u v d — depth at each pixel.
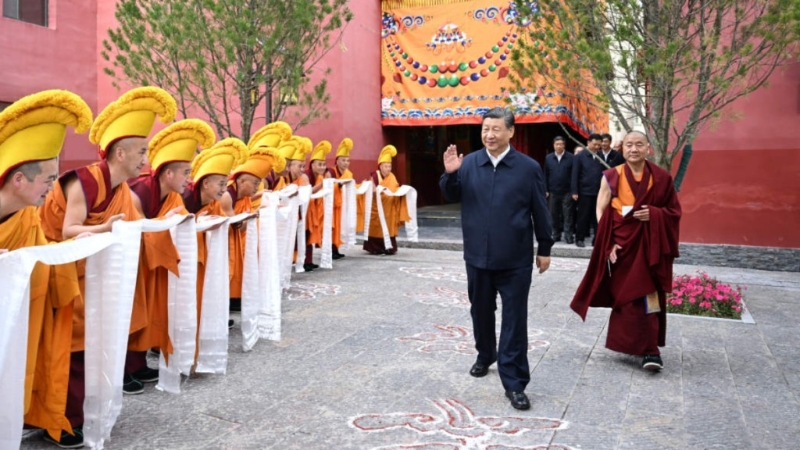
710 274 9.21
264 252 5.79
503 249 4.25
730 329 6.29
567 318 6.66
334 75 12.88
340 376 4.82
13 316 2.88
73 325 3.62
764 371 5.02
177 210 4.35
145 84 8.95
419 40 13.94
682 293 7.04
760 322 6.59
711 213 9.92
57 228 3.78
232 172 6.02
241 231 6.18
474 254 4.38
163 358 4.48
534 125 15.69
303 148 8.62
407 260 10.49
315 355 5.34
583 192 10.88
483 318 4.63
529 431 3.84
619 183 5.10
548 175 11.66
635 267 4.94
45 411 3.44
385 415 4.07
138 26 8.97
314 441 3.68
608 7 6.76
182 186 4.52
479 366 4.82
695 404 4.32
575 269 9.62
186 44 8.65
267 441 3.68
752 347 5.68
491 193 4.30
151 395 4.42
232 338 5.87
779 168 9.52
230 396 4.41
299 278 8.78
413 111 14.11
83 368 3.67
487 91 13.38
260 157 6.05
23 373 2.99
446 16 13.65
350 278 8.83
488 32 13.28
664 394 4.51
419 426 3.90
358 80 13.43
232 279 6.22
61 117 3.09
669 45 6.04
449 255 11.05
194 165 5.24
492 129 4.25
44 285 3.25
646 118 6.80
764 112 9.54
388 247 10.73
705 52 6.34
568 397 4.44
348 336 5.91
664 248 4.88
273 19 8.75
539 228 4.32
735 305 6.86
